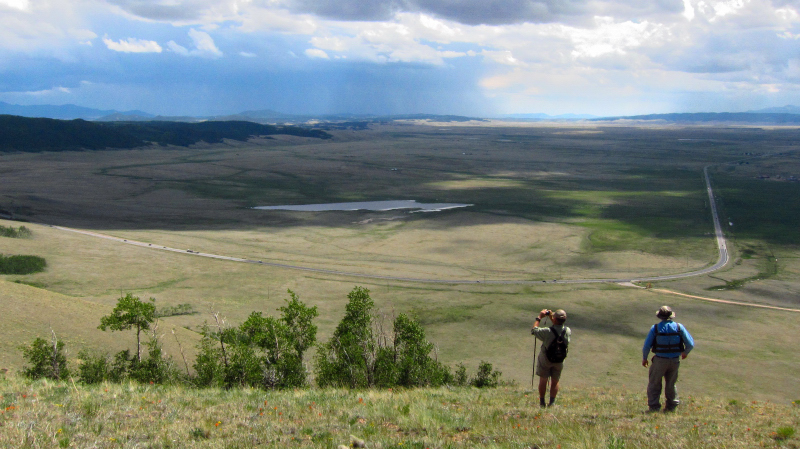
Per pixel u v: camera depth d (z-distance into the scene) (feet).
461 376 140.77
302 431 35.47
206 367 93.45
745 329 232.73
